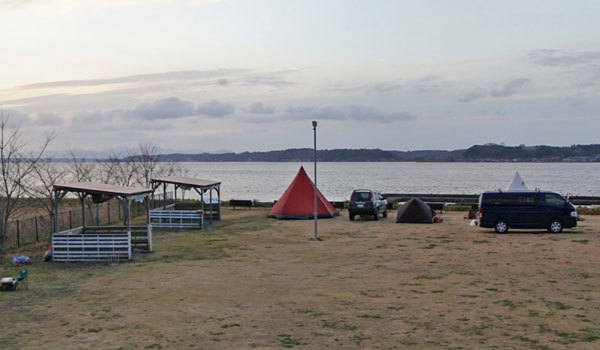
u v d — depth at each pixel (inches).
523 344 380.5
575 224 1050.7
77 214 1317.7
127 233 793.6
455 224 1264.8
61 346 385.7
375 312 477.1
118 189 871.7
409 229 1160.2
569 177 6560.0
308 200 1424.7
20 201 1192.2
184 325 440.1
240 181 5723.4
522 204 1061.1
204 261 775.1
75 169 1541.6
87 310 494.0
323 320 451.8
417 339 395.5
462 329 420.5
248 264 744.3
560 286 578.9
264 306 503.8
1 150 1005.8
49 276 669.9
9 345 389.1
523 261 738.2
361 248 888.3
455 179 6033.5
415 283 604.4
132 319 460.1
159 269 713.0
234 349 375.6
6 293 570.6
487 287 578.2
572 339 390.9
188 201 1814.7
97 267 734.5
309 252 850.8
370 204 1332.4
